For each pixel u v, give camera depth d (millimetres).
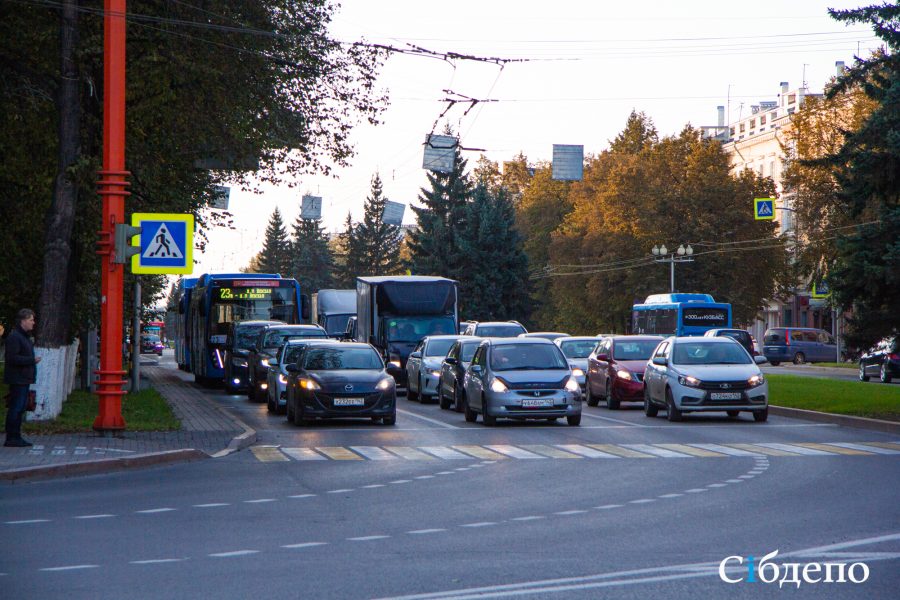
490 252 92562
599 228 90375
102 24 25047
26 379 19031
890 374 49031
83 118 25781
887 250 25047
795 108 104938
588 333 94938
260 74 28375
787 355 77938
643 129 113125
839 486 14531
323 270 151750
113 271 20828
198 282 51500
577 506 12898
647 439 22219
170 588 8422
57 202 23109
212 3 26875
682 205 82312
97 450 18500
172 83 26469
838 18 26422
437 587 8336
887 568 8984
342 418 26781
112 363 20969
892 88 25531
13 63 25172
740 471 16422
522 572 8898
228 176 33844
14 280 31953
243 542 10516
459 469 17062
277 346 37250
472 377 27219
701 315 63594
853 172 25719
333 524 11648
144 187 28844
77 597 8141
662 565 9164
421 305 41656
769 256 81625
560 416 25547
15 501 13547
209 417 27047
